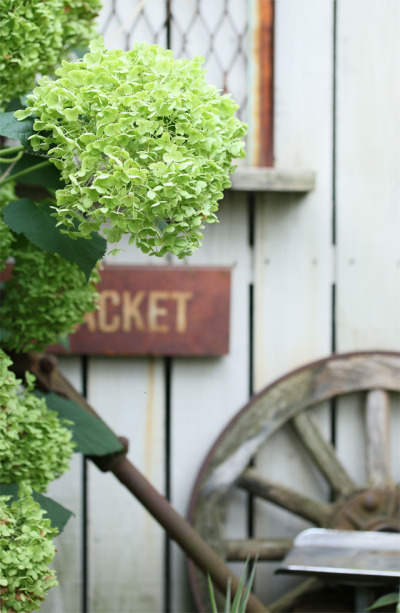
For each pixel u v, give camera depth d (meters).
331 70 3.20
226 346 3.16
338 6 3.20
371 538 2.89
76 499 3.19
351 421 3.21
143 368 3.20
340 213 3.21
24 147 2.29
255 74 3.18
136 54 2.16
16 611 2.22
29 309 2.59
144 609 3.19
